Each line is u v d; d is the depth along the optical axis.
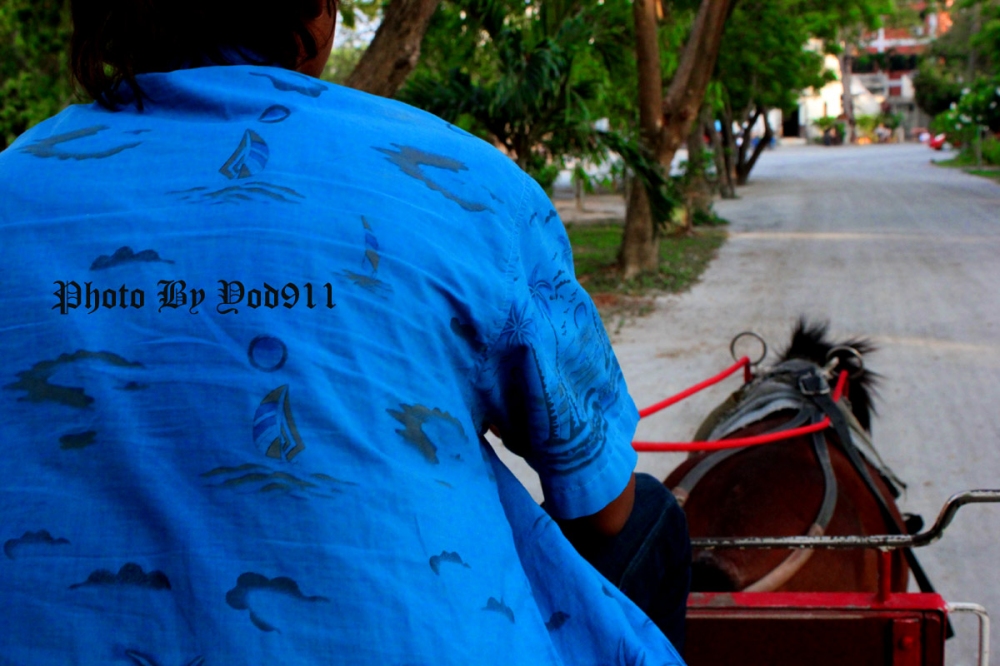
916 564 2.98
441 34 9.55
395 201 0.96
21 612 0.83
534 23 10.05
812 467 2.80
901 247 14.83
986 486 5.34
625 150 10.25
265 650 0.82
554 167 11.41
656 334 9.48
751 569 2.46
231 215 0.92
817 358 4.06
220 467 0.85
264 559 0.83
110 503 0.85
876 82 73.94
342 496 0.85
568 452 1.08
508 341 1.00
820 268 13.05
